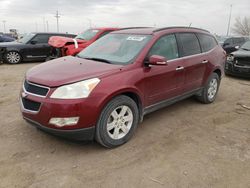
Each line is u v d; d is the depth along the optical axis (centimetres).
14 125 419
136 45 404
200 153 349
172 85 441
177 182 285
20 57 1180
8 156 327
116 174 297
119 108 352
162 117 479
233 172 307
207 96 562
